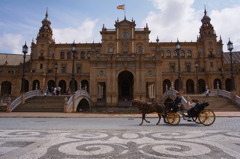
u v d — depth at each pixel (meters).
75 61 69.50
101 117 20.22
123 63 40.47
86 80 64.50
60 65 69.31
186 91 64.81
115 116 20.70
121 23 60.75
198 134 9.49
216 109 26.92
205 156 5.88
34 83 64.06
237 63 69.38
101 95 42.66
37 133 10.00
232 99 29.28
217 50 67.94
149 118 19.34
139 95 39.34
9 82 66.56
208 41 67.44
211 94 37.00
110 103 39.34
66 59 69.38
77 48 70.62
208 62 66.38
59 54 70.19
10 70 71.88
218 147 6.91
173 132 10.12
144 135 9.30
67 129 11.44
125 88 55.22
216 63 66.44
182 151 6.42
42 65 68.12
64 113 24.94
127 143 7.61
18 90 58.88
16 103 28.28
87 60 69.31
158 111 13.73
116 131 10.55
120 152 6.34
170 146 7.08
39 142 7.84
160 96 39.16
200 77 61.12
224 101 29.92
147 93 44.38
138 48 60.59
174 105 14.07
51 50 69.56
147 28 61.22
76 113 25.06
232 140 8.08
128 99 47.56
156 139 8.34
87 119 18.52
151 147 6.95
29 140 8.26
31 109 27.52
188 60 68.19
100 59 41.09
